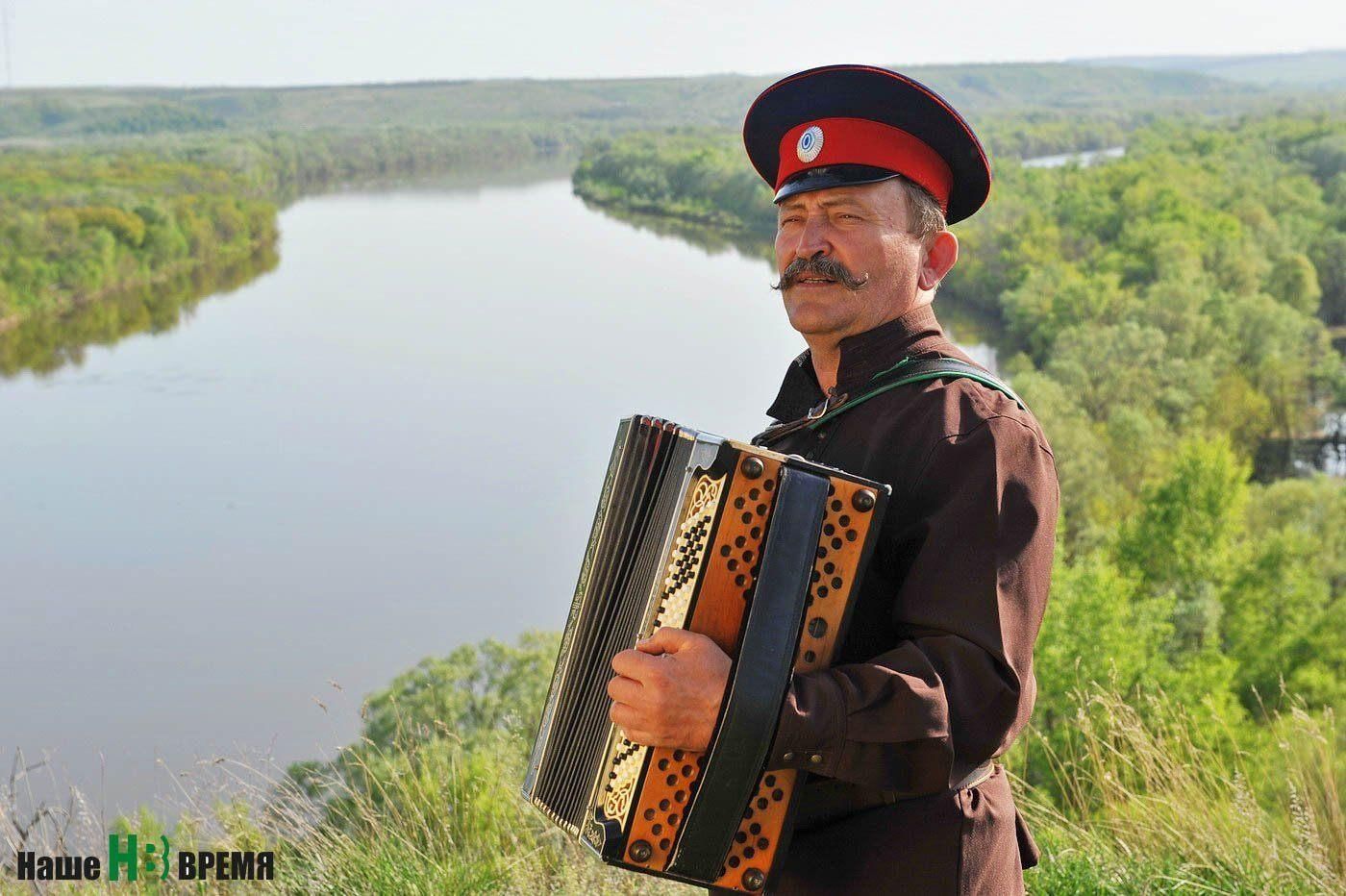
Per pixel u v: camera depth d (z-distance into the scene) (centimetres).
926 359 209
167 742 3344
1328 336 7294
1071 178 13112
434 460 6394
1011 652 185
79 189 13912
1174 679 2798
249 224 14012
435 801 400
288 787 412
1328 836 370
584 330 9100
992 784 206
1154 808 387
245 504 5772
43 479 6078
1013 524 188
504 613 4466
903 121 212
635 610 193
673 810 185
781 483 183
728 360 7962
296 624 4409
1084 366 6431
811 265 213
